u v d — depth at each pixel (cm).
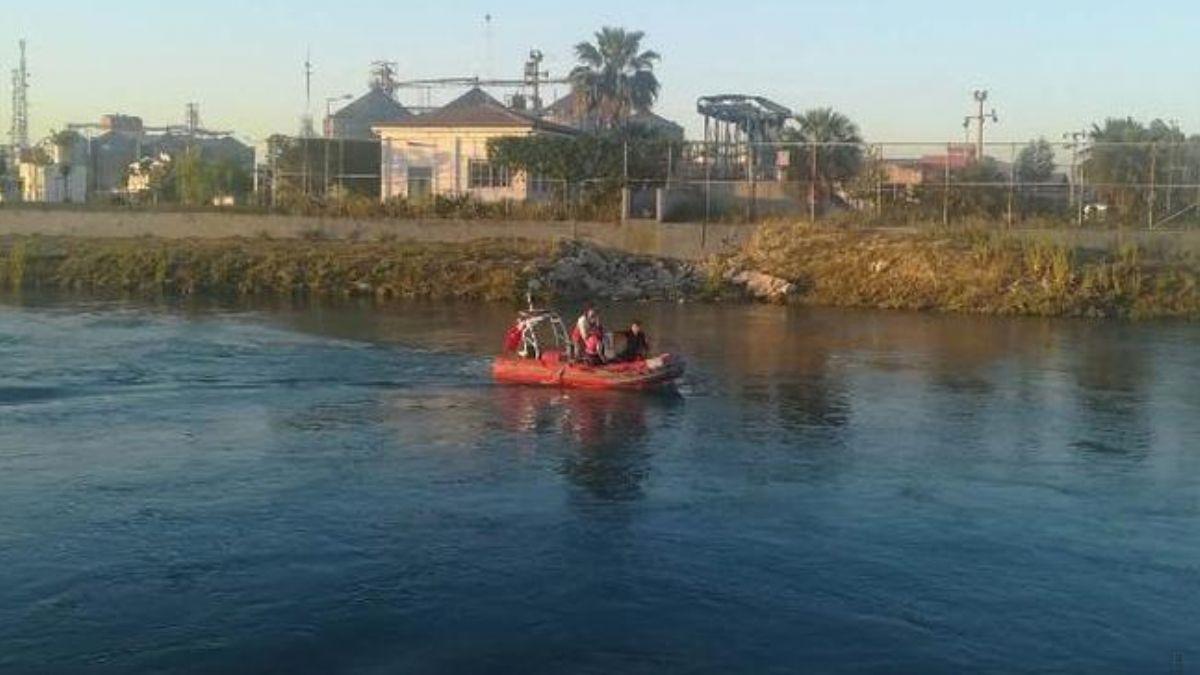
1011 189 5441
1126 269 4759
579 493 1925
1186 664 1298
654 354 3444
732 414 2584
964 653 1321
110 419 2438
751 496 1917
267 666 1266
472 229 5644
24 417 2441
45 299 4794
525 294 4938
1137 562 1616
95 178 10412
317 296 5047
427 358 3328
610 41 8912
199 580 1499
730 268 5228
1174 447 2295
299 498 1869
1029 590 1508
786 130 7000
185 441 2247
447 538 1681
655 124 8888
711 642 1342
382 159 6619
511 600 1453
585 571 1555
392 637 1342
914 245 5091
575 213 5678
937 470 2100
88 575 1511
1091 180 5412
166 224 5897
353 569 1548
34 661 1266
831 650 1325
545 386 2908
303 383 2902
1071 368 3272
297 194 6306
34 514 1759
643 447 2255
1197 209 5200
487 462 2123
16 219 5959
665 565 1582
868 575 1554
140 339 3612
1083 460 2186
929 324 4316
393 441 2281
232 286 5188
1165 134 5931
